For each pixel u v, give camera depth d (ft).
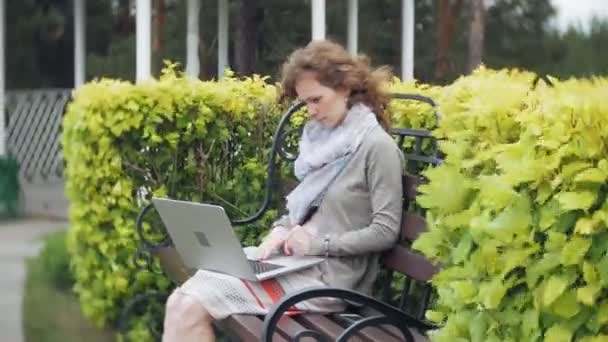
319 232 27.68
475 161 18.92
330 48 28.19
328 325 25.91
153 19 111.45
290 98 29.76
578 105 16.47
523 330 17.06
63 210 84.12
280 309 22.90
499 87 21.01
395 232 26.86
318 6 77.30
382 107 28.84
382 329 25.72
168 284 38.73
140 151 38.75
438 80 125.29
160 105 38.34
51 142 105.19
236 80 41.57
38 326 41.93
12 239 68.03
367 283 27.68
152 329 38.70
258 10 104.53
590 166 16.10
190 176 39.14
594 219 15.78
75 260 42.04
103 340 39.81
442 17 125.70
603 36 125.59
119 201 38.63
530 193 16.93
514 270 17.25
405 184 27.55
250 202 38.70
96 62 122.31
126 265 39.01
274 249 28.17
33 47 133.08
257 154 39.17
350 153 27.45
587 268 15.92
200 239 27.63
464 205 18.97
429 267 25.53
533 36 127.24
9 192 80.53
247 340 25.16
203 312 26.84
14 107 104.88
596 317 16.17
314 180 27.96
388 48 124.77
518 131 19.04
